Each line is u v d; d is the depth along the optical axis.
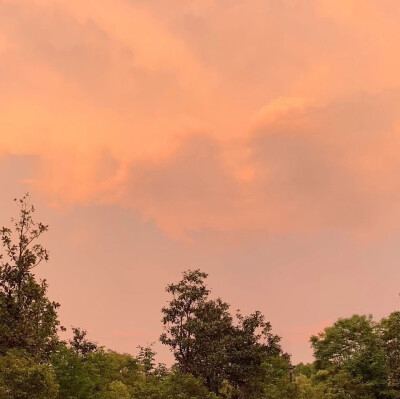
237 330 66.94
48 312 42.78
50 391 34.72
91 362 46.62
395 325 56.03
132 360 63.25
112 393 47.06
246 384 62.78
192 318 63.88
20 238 43.00
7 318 41.50
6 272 42.09
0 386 33.16
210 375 61.31
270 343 66.12
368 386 52.53
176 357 63.09
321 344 60.38
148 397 47.56
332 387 53.88
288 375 60.97
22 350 38.41
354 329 58.25
